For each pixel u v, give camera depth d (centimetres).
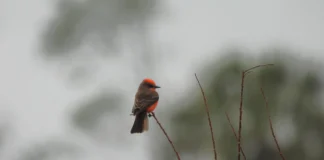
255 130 1536
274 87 1575
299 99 1552
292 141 1541
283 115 1559
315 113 1543
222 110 1577
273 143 1538
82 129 2006
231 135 1547
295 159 1530
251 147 1538
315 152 1530
